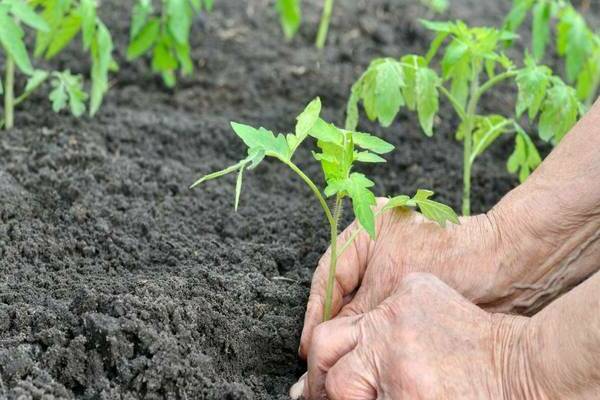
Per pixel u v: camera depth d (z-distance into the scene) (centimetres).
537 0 347
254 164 193
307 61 415
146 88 393
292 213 304
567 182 213
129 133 343
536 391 182
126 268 258
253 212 302
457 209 326
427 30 443
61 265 253
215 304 234
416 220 233
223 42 426
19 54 269
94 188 297
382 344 197
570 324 176
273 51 423
